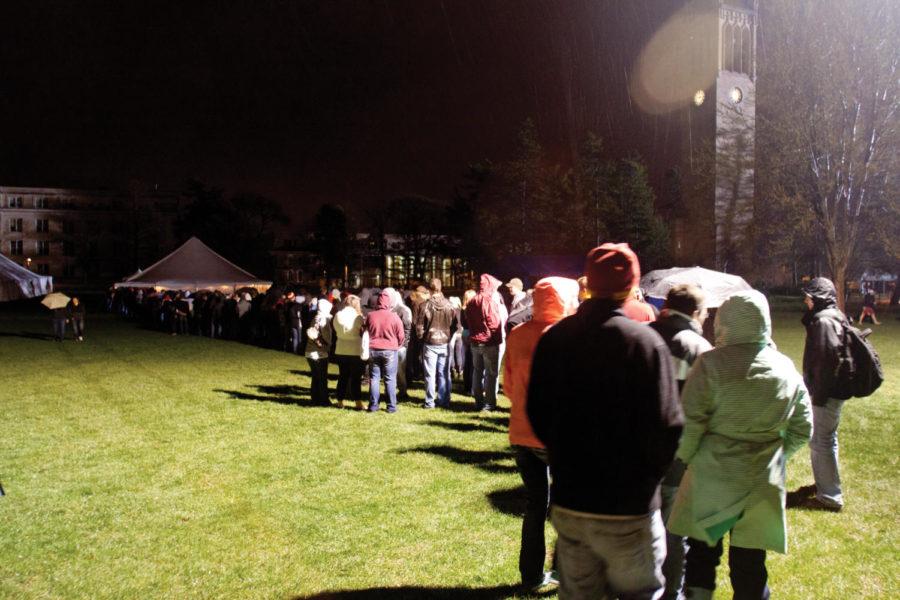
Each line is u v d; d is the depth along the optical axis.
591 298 2.68
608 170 51.59
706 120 73.50
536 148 49.59
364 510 5.68
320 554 4.79
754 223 28.03
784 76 23.70
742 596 3.35
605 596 2.74
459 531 5.21
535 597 4.14
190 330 27.28
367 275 92.44
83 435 8.53
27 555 4.76
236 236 80.62
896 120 22.09
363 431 8.66
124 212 97.62
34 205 96.12
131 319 36.38
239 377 14.01
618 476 2.52
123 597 4.14
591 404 2.53
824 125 22.67
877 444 7.88
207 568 4.55
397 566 4.59
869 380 5.36
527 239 51.06
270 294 21.66
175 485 6.38
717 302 8.16
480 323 9.79
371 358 9.95
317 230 89.06
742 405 3.24
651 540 2.58
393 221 78.00
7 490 6.22
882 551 4.76
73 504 5.84
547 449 2.69
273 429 8.81
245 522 5.41
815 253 28.92
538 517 4.16
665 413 2.50
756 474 3.27
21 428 8.96
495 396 9.99
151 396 11.57
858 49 22.23
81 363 16.52
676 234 60.47
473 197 65.75
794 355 17.86
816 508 5.64
